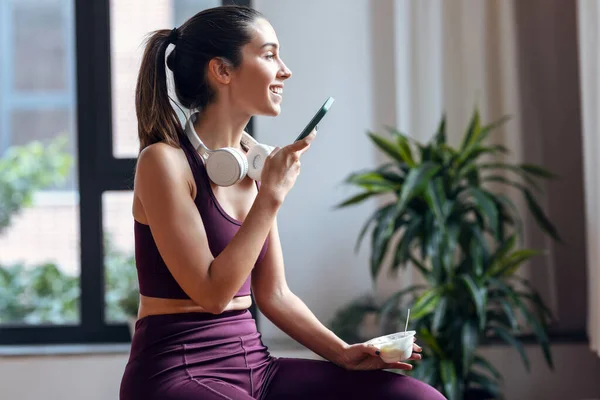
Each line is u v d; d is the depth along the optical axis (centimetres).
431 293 306
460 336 309
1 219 509
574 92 376
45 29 563
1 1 558
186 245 168
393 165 323
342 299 384
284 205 384
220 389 167
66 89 562
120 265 451
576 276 379
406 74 369
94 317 393
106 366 367
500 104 371
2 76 560
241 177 176
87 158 395
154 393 167
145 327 174
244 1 385
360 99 386
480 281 305
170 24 436
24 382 366
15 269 466
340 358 185
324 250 385
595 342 327
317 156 385
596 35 318
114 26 439
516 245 369
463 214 317
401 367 183
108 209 460
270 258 194
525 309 310
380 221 310
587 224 331
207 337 173
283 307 193
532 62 376
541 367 365
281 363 189
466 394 321
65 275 466
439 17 369
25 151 525
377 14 385
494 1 370
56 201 517
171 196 169
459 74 371
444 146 318
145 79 180
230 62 180
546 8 376
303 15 385
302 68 385
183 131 181
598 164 321
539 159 376
